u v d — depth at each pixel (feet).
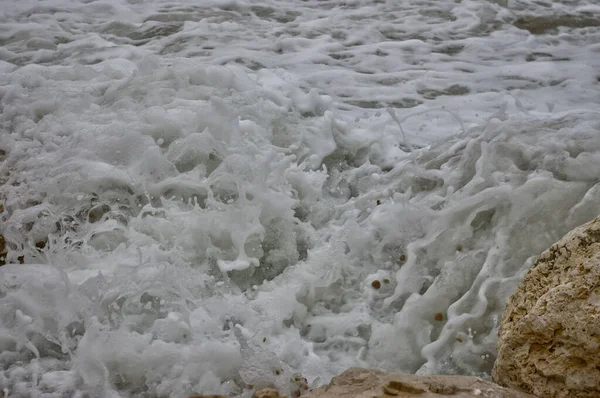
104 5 26.40
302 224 13.51
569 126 13.26
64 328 10.91
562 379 8.64
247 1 26.76
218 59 21.33
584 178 11.95
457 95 19.30
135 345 10.40
